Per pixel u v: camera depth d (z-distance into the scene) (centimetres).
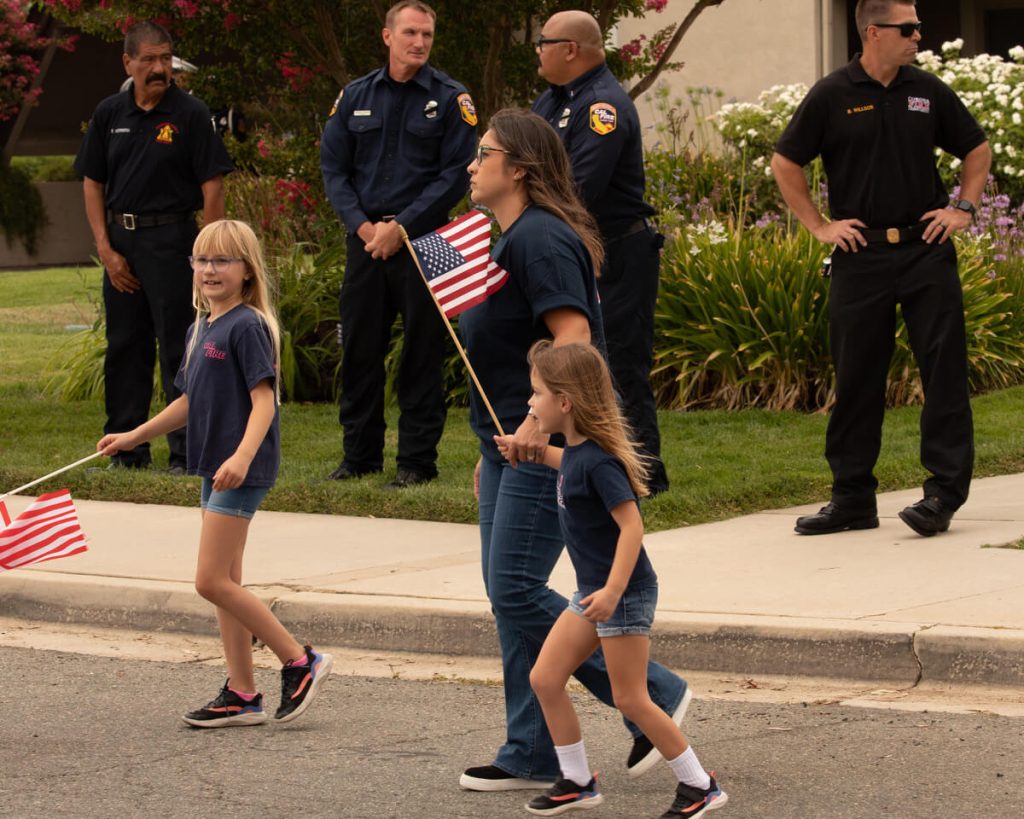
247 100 1847
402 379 1183
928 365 984
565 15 1059
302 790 637
